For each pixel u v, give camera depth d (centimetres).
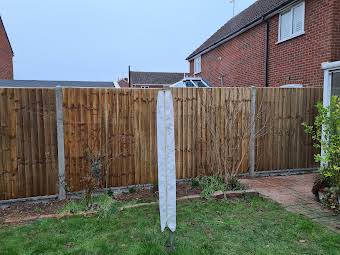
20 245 353
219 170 586
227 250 340
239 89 641
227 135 637
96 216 445
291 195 538
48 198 529
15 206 503
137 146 575
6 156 500
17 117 502
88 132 545
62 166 530
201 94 616
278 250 340
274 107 673
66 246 353
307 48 873
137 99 569
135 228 399
